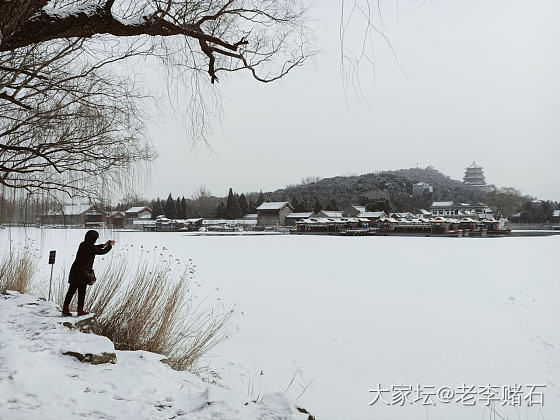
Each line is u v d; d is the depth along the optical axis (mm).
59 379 4086
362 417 6348
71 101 6902
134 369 4746
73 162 7168
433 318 12414
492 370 8367
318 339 10133
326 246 42344
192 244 43031
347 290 16859
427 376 8016
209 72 4816
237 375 7598
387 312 13070
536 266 25641
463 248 40438
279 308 13359
